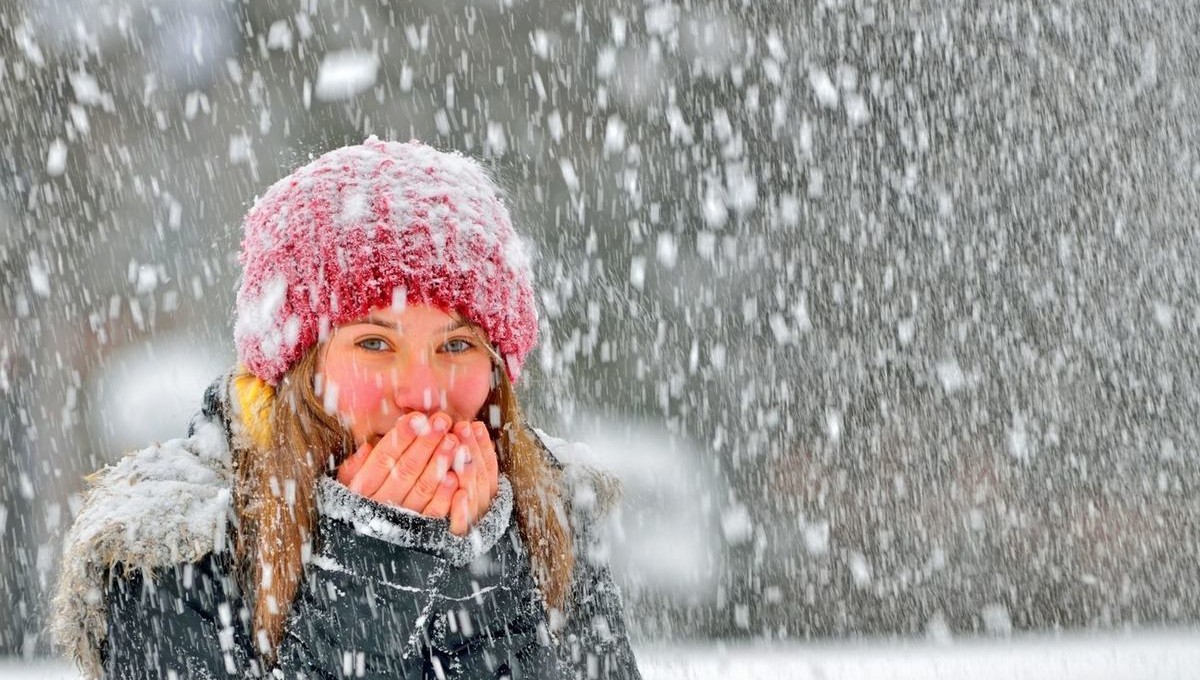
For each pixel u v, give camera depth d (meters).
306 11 16.28
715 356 15.13
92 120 15.74
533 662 2.71
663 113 16.50
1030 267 16.17
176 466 2.56
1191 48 16.97
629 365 14.90
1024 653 9.84
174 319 14.57
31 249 14.97
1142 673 8.43
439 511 2.45
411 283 2.79
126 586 2.43
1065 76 16.88
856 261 16.06
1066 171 16.59
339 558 2.44
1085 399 15.19
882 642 11.84
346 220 2.81
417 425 2.46
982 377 15.36
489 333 2.96
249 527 2.50
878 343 15.57
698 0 16.86
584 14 16.75
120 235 15.11
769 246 16.02
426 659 2.54
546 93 16.50
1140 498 14.34
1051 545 14.12
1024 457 14.71
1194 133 16.88
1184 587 13.77
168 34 16.12
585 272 15.56
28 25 15.85
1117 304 15.90
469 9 16.59
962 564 14.04
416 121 16.41
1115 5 16.94
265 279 2.82
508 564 2.69
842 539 14.07
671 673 9.03
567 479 2.98
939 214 16.34
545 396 10.76
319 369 2.67
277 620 2.45
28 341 14.34
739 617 13.33
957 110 16.84
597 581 2.97
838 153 16.61
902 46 16.97
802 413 14.99
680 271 15.71
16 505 13.59
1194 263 16.20
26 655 11.80
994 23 17.06
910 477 14.58
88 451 13.96
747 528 13.82
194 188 15.62
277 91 16.23
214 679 2.43
